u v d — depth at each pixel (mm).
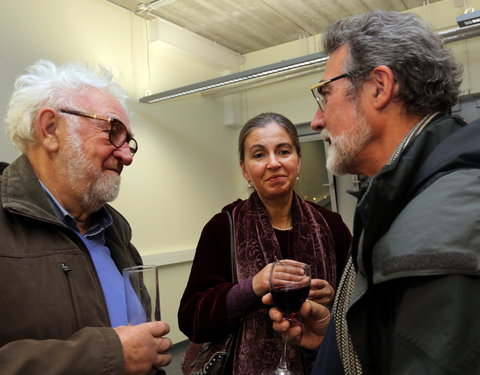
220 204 5301
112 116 1166
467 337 492
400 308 576
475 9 3908
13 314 867
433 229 546
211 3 4180
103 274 1165
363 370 636
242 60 5543
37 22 3365
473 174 572
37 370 774
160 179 4473
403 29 760
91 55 3793
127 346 845
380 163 794
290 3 4207
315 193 5141
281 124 1380
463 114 4262
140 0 4043
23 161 1068
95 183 1145
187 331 1271
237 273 1278
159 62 4535
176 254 4430
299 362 1162
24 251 940
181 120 4816
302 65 3586
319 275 1294
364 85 779
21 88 1123
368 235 631
